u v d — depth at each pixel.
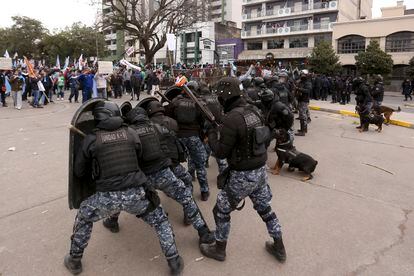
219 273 3.20
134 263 3.35
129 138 2.96
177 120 4.67
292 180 5.84
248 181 3.12
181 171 4.22
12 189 5.15
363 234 3.97
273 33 55.91
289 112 5.92
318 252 3.58
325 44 39.50
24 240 3.72
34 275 3.13
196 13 31.23
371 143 8.88
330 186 5.55
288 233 3.96
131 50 24.84
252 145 3.07
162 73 23.03
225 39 60.03
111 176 2.81
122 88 21.23
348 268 3.30
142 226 4.10
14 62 26.67
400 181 5.86
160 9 30.38
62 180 5.57
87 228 3.08
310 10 52.00
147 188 3.02
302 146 8.42
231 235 3.90
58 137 8.76
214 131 3.30
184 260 3.41
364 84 10.40
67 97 19.91
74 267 3.14
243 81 7.70
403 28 40.28
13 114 12.77
